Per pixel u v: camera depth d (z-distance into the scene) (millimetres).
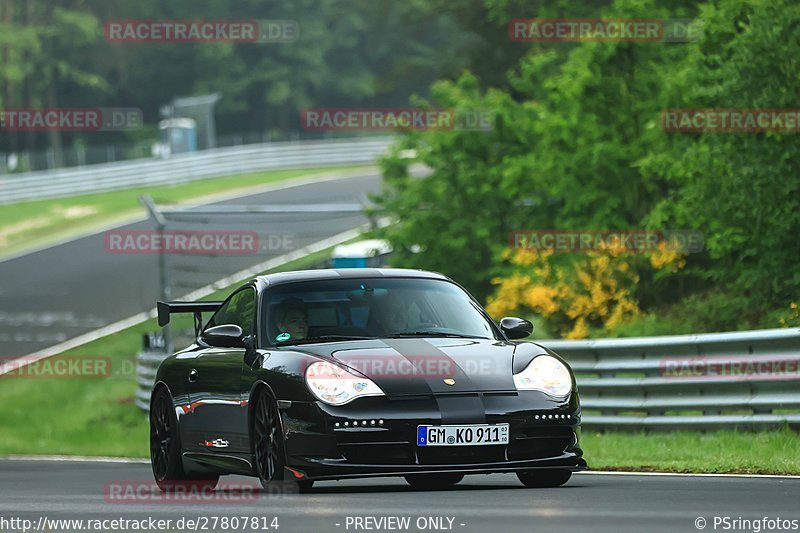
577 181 87375
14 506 31766
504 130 103688
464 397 30531
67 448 74812
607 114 87688
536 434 30828
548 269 81750
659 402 51719
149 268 142000
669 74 82688
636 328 73000
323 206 102688
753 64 65125
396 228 103188
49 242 166000
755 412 48281
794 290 66438
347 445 30031
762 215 64500
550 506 27500
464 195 102625
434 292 35125
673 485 32969
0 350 113188
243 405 33000
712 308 71375
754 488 31688
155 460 38500
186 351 38281
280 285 35000
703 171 66312
